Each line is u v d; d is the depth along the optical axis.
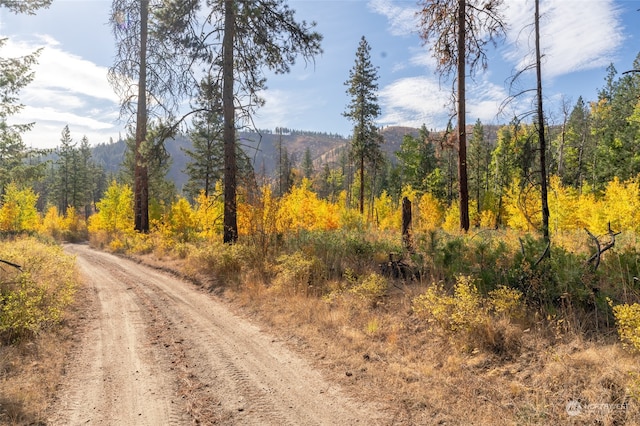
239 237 13.34
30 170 19.03
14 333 5.99
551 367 4.42
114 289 10.95
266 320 7.69
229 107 13.16
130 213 29.66
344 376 5.08
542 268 6.30
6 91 15.03
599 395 3.79
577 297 5.64
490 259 7.83
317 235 12.34
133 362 5.61
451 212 28.73
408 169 39.84
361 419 4.02
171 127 13.54
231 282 10.39
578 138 35.25
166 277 12.97
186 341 6.56
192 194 32.88
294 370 5.33
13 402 4.17
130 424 3.92
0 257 9.02
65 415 4.07
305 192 20.98
